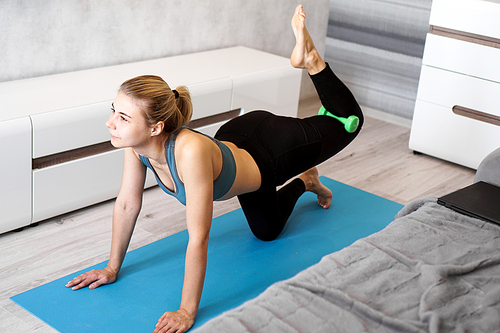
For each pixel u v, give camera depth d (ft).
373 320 3.67
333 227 7.52
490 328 3.68
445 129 10.17
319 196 7.99
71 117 6.97
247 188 5.93
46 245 6.71
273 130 6.30
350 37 13.00
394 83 12.44
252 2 11.19
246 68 9.57
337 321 3.62
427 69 10.11
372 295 3.95
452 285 4.13
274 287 4.00
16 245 6.66
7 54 7.80
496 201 5.61
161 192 8.47
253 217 6.66
